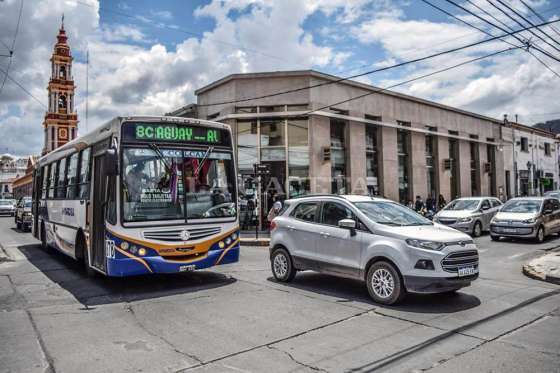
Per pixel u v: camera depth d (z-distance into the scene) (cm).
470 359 500
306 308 723
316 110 2188
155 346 548
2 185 10438
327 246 845
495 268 1147
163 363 493
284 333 596
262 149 2239
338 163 2344
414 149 2739
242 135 2256
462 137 3145
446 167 2969
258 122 2244
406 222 820
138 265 812
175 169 875
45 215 1426
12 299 804
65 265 1195
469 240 751
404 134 2733
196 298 797
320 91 2233
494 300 779
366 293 831
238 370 472
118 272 800
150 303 764
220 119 2300
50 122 6544
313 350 531
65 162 1213
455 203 2011
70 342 566
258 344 553
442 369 472
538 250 1469
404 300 775
